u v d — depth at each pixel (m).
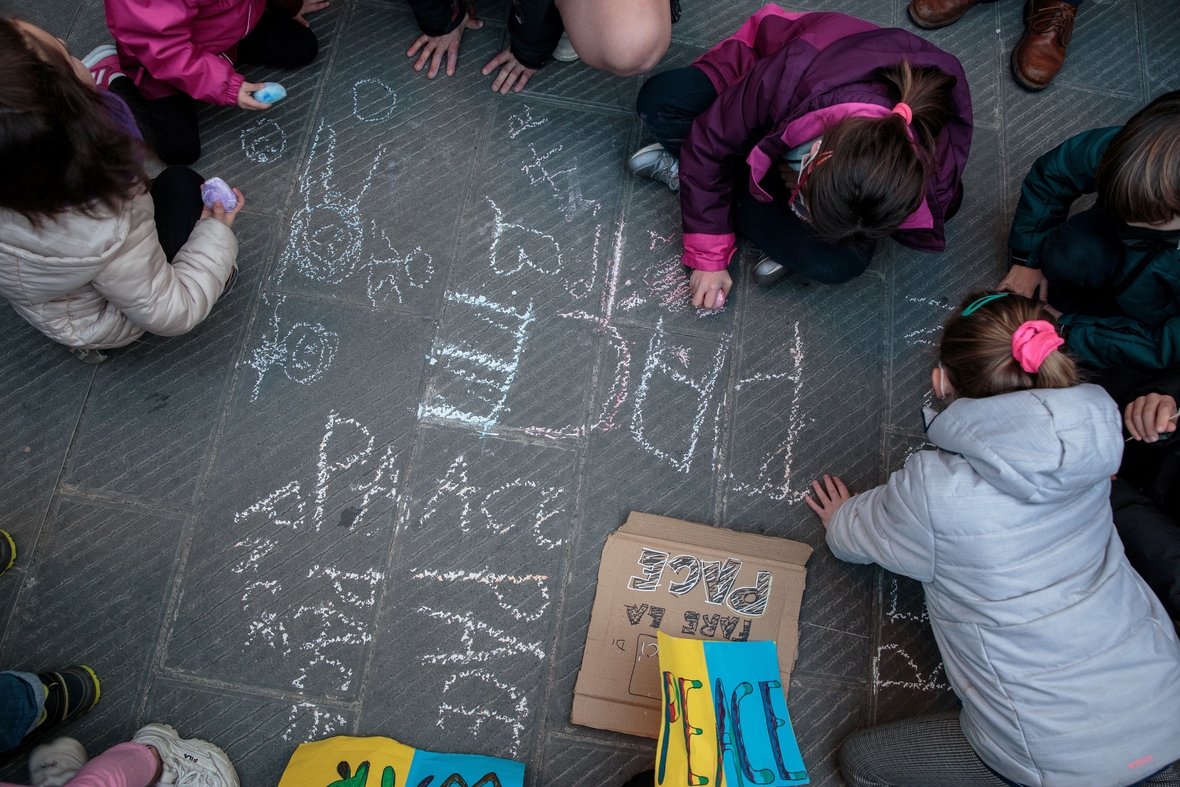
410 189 2.14
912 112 1.51
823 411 2.04
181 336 1.99
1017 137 2.29
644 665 1.81
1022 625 1.45
